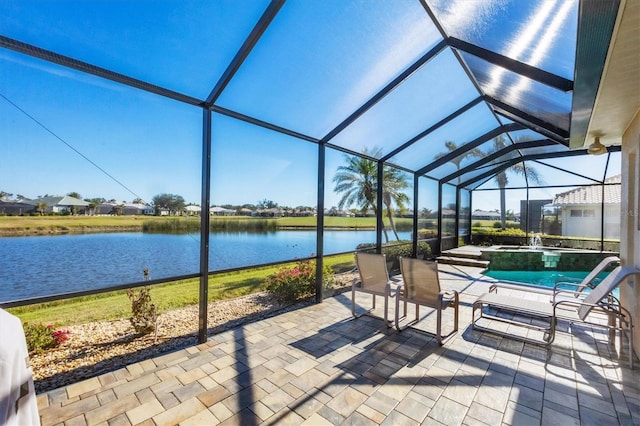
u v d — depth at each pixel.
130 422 2.18
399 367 2.99
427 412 2.31
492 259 9.11
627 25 1.71
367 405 2.39
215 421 2.20
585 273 8.55
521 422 2.21
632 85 2.57
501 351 3.37
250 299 5.41
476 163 9.21
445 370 2.94
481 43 3.25
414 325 4.13
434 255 9.99
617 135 4.20
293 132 4.77
